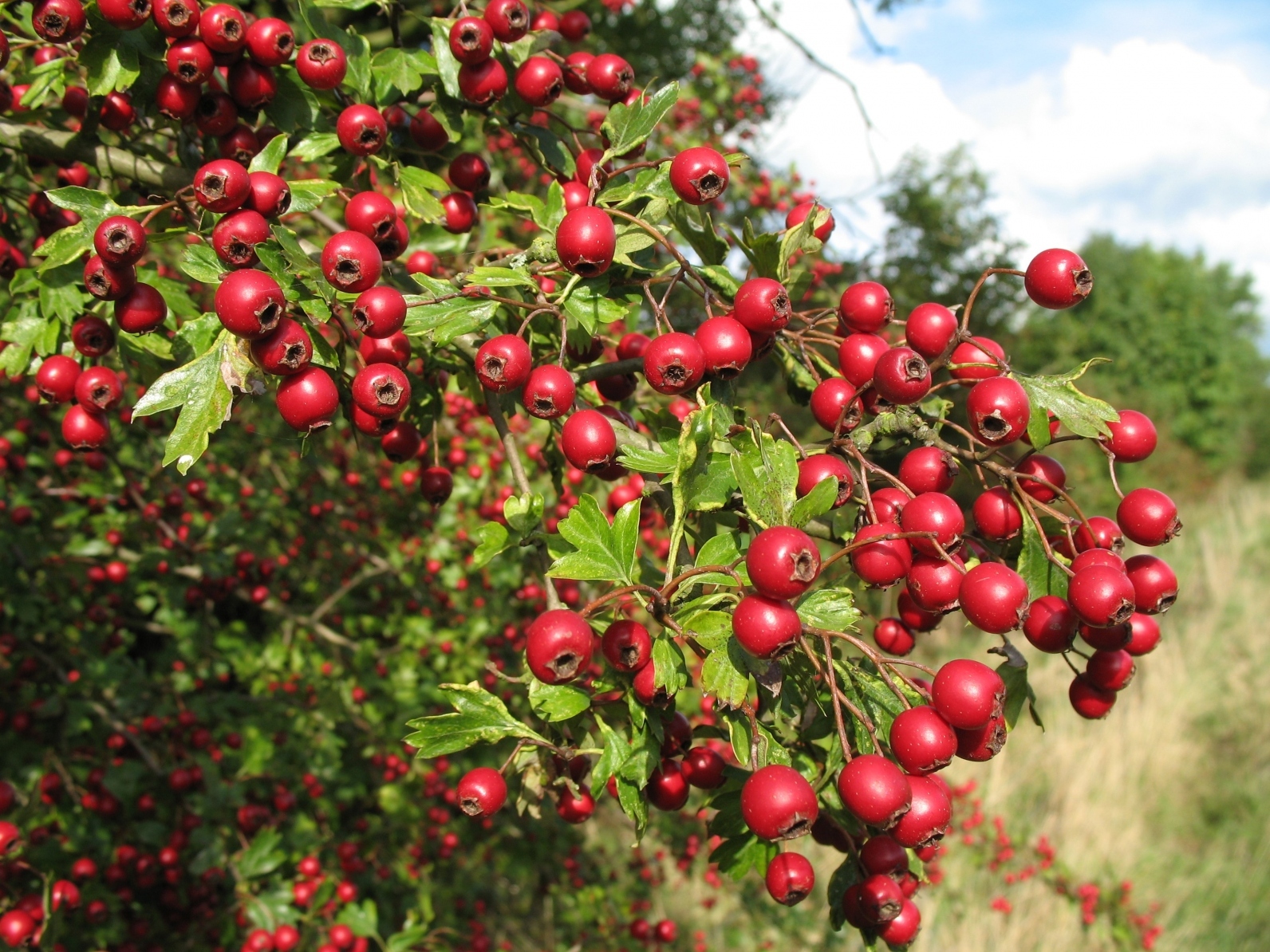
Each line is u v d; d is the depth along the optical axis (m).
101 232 0.19
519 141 0.25
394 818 0.52
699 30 1.32
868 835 0.18
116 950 0.39
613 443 0.19
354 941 0.39
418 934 0.39
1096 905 0.68
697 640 0.16
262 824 0.42
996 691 0.16
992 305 1.48
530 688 0.17
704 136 0.73
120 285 0.20
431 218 0.23
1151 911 0.68
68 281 0.22
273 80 0.22
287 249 0.18
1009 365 0.19
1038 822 0.81
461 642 0.54
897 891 0.17
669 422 0.22
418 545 0.54
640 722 0.17
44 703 0.41
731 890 0.61
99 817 0.41
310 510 0.58
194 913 0.43
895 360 0.18
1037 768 0.88
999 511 0.19
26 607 0.43
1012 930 0.66
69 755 0.43
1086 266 0.19
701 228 0.21
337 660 0.55
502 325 0.22
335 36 0.23
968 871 0.71
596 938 0.54
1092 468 1.64
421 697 0.54
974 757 0.17
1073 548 0.19
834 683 0.16
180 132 0.23
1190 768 0.93
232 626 0.53
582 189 0.23
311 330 0.19
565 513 0.41
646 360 0.19
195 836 0.38
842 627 0.17
